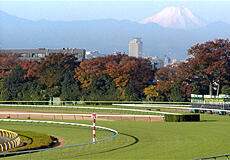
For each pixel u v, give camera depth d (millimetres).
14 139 35500
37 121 51719
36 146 32344
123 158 26750
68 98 80188
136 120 53781
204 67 75500
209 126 44938
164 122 49750
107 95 78375
